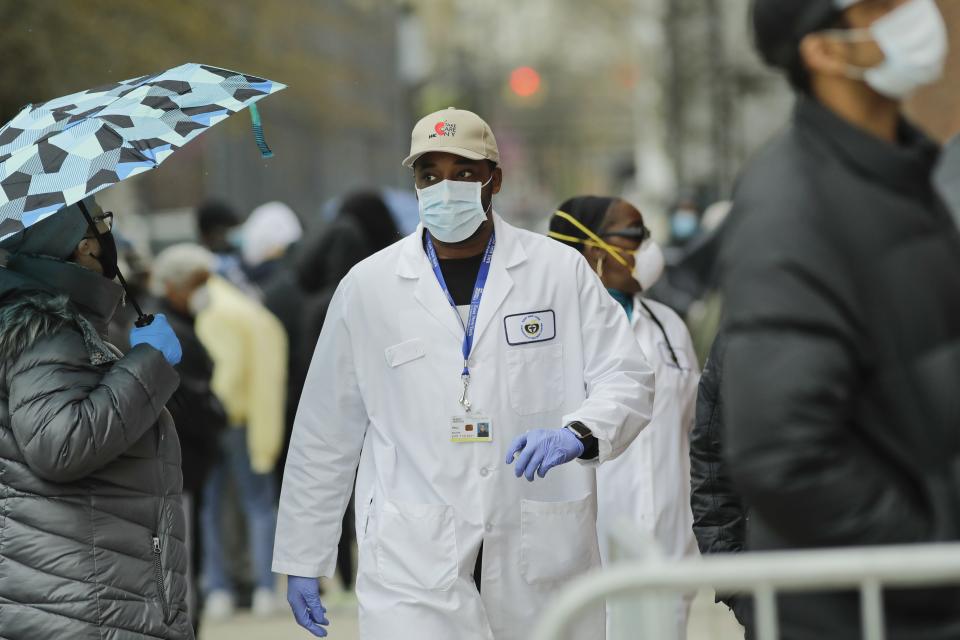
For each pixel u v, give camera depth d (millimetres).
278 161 78250
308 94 73750
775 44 7961
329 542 12422
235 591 26156
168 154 11516
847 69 7797
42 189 10953
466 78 110812
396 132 99500
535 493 11953
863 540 7301
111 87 12305
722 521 11805
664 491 14375
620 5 148875
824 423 7309
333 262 24328
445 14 139750
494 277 12109
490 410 11852
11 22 44469
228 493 25812
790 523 7410
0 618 10734
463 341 11961
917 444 7410
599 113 164125
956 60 11133
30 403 10703
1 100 45406
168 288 21609
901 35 7664
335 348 12312
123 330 20156
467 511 11766
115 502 11078
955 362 7414
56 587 10750
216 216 28094
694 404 14969
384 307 12125
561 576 11852
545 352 12086
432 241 12359
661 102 71250
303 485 12336
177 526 11602
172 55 51719
